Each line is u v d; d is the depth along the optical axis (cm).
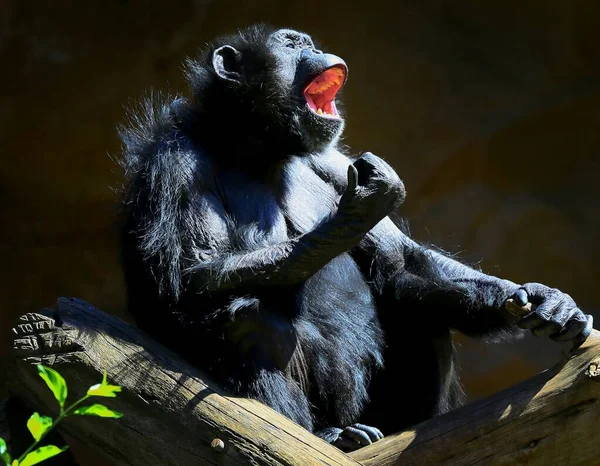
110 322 1275
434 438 1138
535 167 2666
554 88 2672
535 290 1291
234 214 1442
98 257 2644
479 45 2688
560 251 2612
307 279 1422
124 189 1515
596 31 2655
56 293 2625
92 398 1216
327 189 1568
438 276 1512
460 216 2636
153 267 1362
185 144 1444
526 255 2620
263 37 1600
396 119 2641
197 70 1570
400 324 1530
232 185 1471
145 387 1205
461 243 2625
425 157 2642
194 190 1393
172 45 2561
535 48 2680
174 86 2539
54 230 2617
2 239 2611
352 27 2644
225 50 1547
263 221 1444
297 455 1122
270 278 1298
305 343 1384
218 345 1327
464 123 2652
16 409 1327
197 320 1333
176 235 1359
